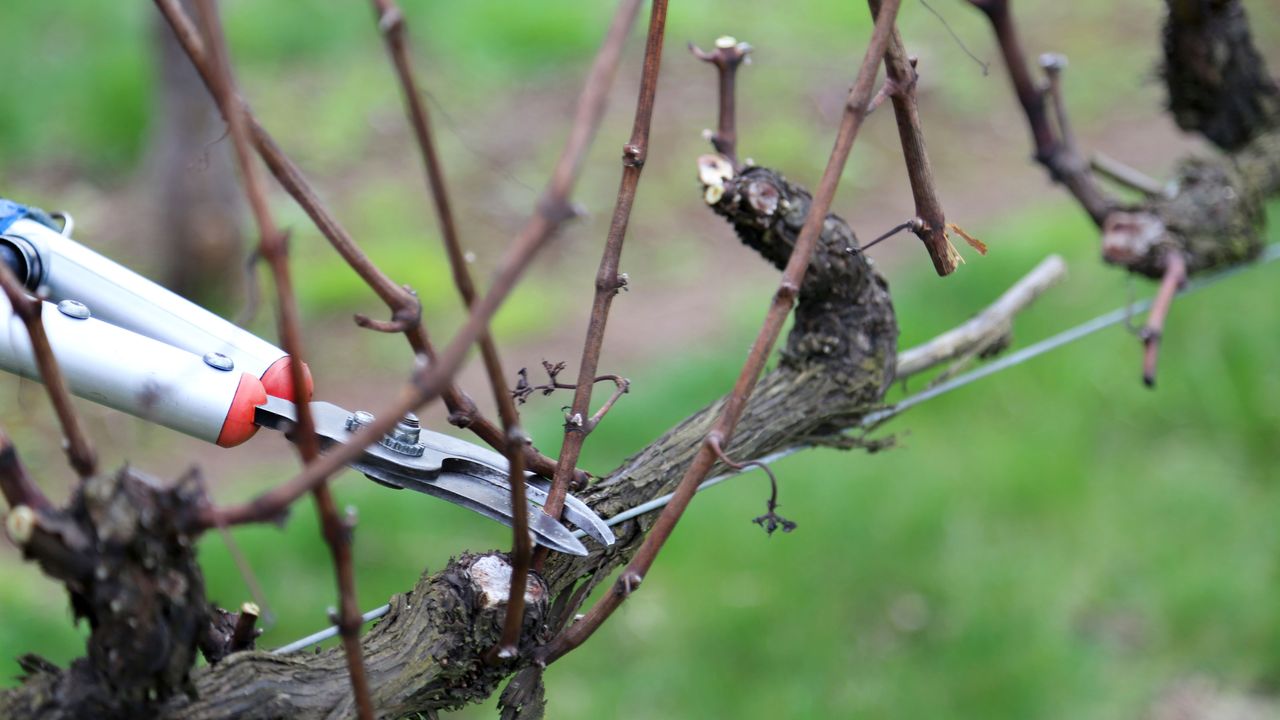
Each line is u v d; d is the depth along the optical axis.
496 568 1.07
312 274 5.44
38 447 4.38
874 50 0.93
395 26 0.70
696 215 6.16
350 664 0.86
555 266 5.71
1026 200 6.12
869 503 3.89
